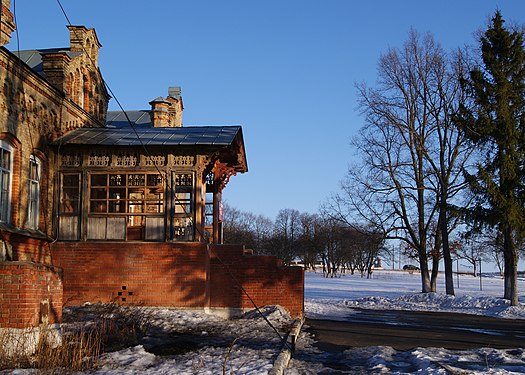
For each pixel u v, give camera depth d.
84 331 13.95
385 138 39.62
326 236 85.88
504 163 32.06
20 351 10.50
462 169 34.59
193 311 19.02
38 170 19.45
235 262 20.69
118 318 16.03
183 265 19.28
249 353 12.30
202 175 21.14
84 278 19.36
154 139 20.27
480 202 33.59
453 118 34.53
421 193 39.91
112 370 10.00
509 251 33.47
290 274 20.72
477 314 31.38
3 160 17.80
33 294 11.10
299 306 20.66
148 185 21.00
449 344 16.39
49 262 19.47
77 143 19.80
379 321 24.31
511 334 20.09
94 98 25.23
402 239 40.72
